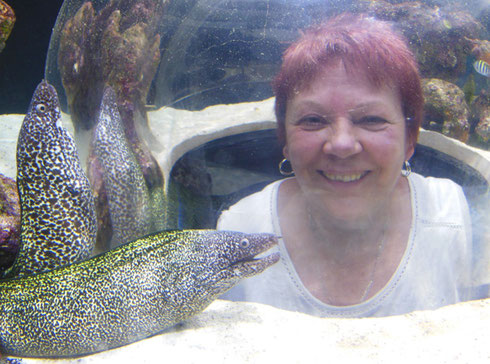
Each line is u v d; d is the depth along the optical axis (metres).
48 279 0.68
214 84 0.88
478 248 0.80
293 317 0.70
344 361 0.62
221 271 0.68
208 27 0.85
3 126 1.50
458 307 0.71
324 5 0.78
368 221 0.72
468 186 0.89
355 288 0.75
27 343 0.65
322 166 0.68
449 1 0.86
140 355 0.64
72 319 0.65
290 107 0.68
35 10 3.33
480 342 0.64
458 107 0.87
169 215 0.87
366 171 0.68
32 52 3.45
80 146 1.00
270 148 0.87
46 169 0.73
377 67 0.65
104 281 0.66
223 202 0.83
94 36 1.05
